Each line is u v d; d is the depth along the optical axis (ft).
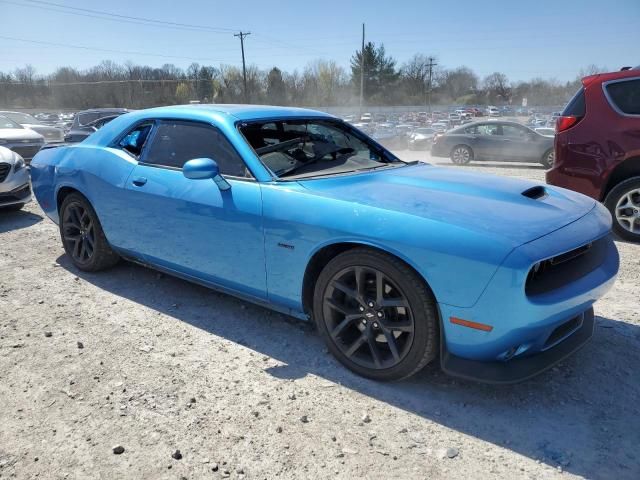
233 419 8.27
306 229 9.36
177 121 12.35
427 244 8.03
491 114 250.37
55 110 255.29
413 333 8.53
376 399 8.82
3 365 9.96
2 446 7.70
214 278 11.43
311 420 8.25
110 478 7.04
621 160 17.12
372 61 294.25
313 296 10.05
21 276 14.97
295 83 304.30
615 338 10.84
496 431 7.98
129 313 12.37
